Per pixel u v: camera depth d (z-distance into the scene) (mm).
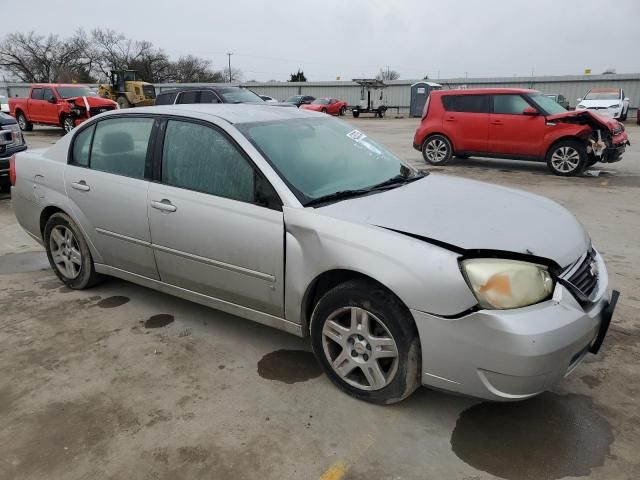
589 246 2844
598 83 34250
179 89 14508
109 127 3807
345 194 2992
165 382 2961
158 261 3496
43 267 4922
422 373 2469
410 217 2660
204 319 3758
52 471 2295
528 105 10180
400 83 40594
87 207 3854
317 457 2348
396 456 2350
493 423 2566
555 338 2211
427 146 11594
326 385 2908
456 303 2277
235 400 2779
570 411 2650
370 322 2609
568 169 9781
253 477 2240
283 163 3031
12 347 3381
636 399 2740
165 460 2346
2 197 8359
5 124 7852
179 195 3256
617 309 3801
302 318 2895
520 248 2391
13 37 64125
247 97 14180
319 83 44094
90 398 2818
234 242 3004
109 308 3955
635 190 8367
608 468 2260
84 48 67875
